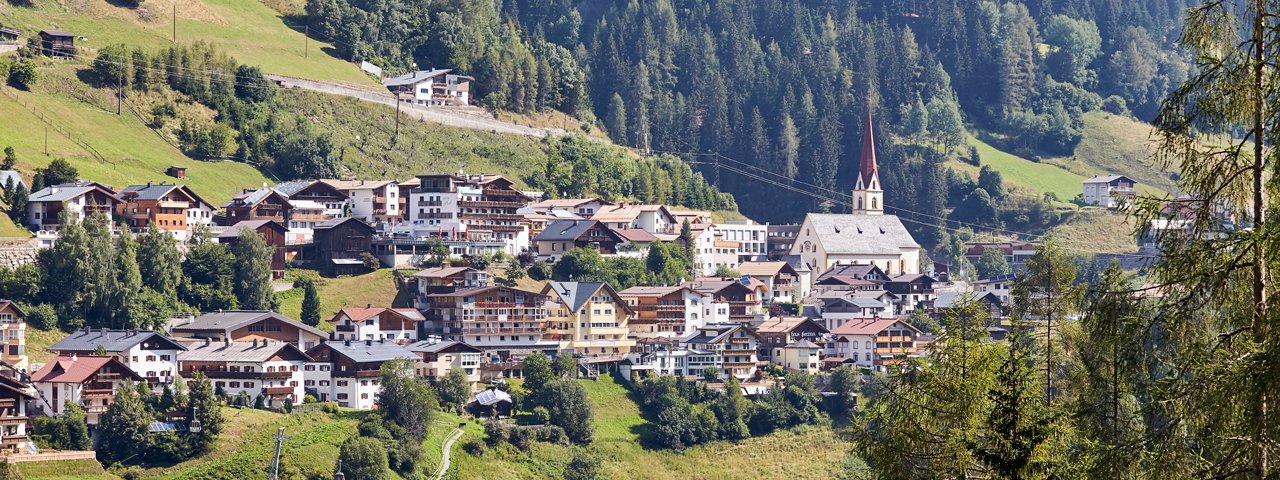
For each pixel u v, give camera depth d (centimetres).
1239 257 3806
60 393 16100
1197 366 3847
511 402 18500
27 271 19375
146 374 17525
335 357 17938
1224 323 4247
